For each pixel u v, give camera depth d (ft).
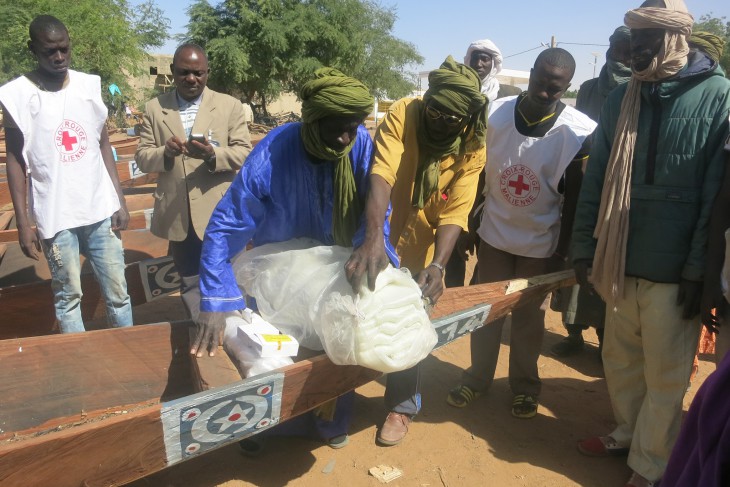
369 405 12.35
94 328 15.60
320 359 7.88
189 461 10.16
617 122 9.33
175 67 12.78
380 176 8.37
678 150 8.73
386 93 116.06
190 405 6.93
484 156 9.73
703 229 8.66
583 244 10.00
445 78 8.46
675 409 9.38
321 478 9.91
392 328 7.72
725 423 3.93
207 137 12.94
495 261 11.69
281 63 94.22
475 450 10.88
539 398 12.89
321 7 99.55
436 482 9.97
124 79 83.41
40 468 6.21
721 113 8.45
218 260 8.52
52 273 11.62
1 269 13.97
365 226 8.18
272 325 8.80
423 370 14.02
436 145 9.04
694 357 9.48
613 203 9.27
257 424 7.61
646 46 8.61
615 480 10.19
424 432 11.39
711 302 8.49
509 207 11.11
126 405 9.64
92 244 11.88
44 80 11.07
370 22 109.09
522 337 11.65
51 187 11.12
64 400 9.27
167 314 17.02
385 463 10.38
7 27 69.10
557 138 10.55
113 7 80.74
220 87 95.40
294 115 102.37
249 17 90.12
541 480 10.12
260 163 8.32
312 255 8.74
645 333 9.45
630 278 9.44
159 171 12.77
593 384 13.67
